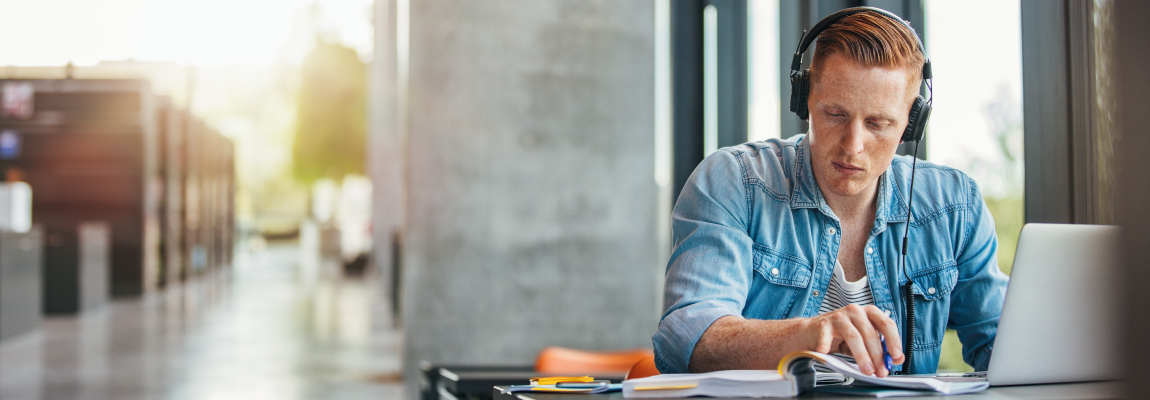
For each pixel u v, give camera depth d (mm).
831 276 1289
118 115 11000
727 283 1182
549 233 4559
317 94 19250
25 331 7281
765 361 1007
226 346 6621
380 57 13109
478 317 4523
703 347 1070
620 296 4594
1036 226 1035
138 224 11078
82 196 10953
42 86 10844
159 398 4508
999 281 1349
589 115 4598
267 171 26672
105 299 9914
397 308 8141
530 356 4539
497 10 4562
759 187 1290
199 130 14234
